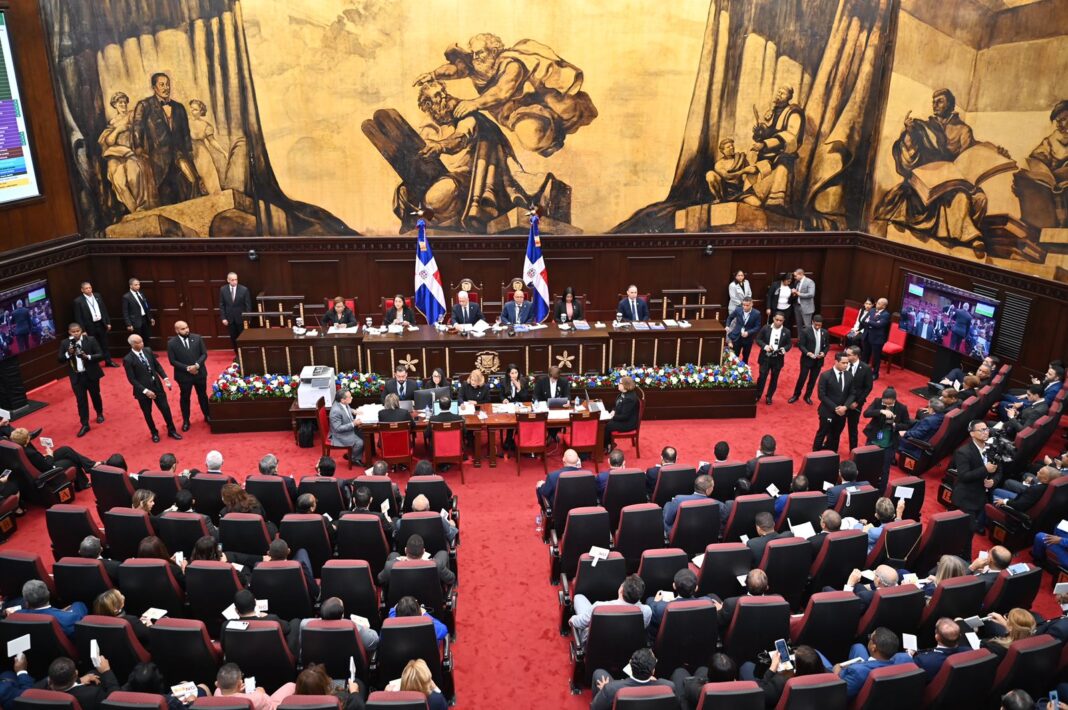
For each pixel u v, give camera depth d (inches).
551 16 610.2
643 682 233.9
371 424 451.5
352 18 599.8
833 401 464.1
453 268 669.9
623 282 686.5
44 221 582.2
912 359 629.9
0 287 535.8
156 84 599.2
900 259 638.5
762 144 655.8
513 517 415.8
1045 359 526.3
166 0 582.6
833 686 217.6
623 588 269.7
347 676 252.1
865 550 305.9
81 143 603.8
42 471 421.7
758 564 305.0
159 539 304.2
